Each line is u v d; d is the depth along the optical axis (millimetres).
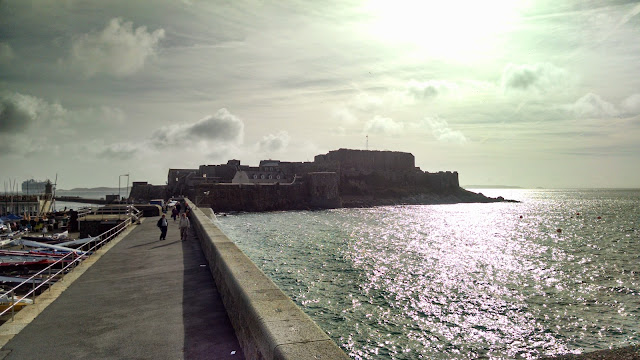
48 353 5562
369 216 98500
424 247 48656
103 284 9656
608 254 43812
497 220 93188
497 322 20297
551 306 23219
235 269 7285
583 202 188500
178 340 6020
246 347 5227
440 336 18297
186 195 111188
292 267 32844
